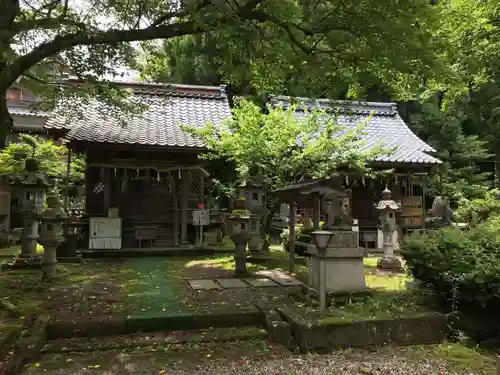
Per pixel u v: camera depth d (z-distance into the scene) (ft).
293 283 24.58
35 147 48.55
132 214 39.45
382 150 33.55
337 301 18.94
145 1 19.79
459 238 18.89
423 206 44.86
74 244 33.32
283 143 31.96
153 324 17.01
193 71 61.11
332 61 19.19
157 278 26.43
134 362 14.11
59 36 17.20
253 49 18.25
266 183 34.58
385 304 18.26
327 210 20.77
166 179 40.27
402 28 15.93
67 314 17.48
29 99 71.72
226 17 14.88
